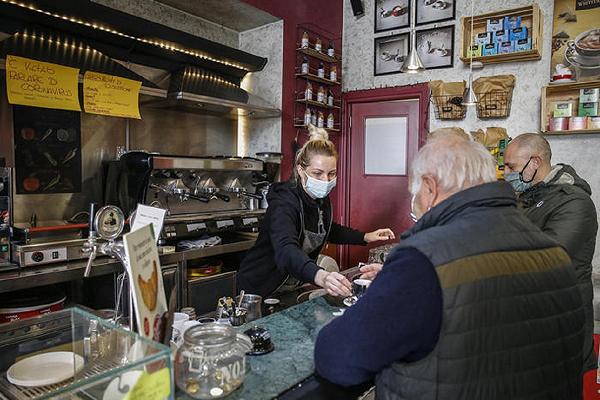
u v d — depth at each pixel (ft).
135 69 10.26
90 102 8.37
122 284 3.89
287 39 12.23
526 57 10.98
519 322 2.94
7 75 7.34
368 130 14.20
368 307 2.88
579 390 3.34
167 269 9.02
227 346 3.17
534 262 3.11
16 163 8.62
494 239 3.02
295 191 6.39
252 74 12.91
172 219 9.44
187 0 10.75
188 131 11.98
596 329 8.96
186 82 10.30
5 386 3.31
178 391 3.09
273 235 5.81
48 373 3.47
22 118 8.64
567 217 6.27
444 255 2.82
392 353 2.81
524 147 6.84
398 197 13.73
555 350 3.12
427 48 12.82
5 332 3.70
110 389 2.64
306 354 3.77
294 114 12.67
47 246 7.20
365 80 14.10
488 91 11.38
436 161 3.46
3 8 7.57
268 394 3.09
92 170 9.96
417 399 2.86
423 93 12.92
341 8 14.44
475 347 2.79
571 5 10.42
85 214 9.65
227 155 13.05
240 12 11.51
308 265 5.03
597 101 10.01
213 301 9.94
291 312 4.88
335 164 6.28
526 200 6.96
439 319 2.75
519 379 2.94
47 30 8.38
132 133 10.74
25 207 8.84
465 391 2.80
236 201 11.60
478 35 11.34
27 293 7.55
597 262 10.36
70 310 3.94
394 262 2.95
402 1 13.21
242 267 6.94
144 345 2.81
